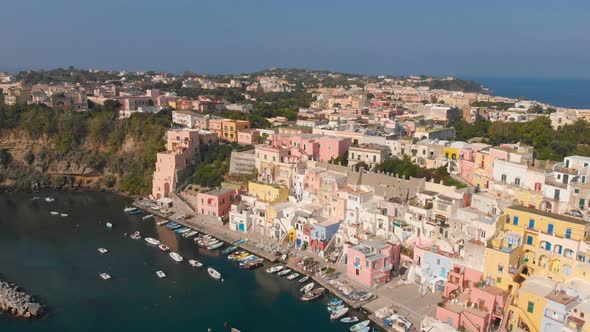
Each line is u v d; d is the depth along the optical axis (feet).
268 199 576.61
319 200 537.65
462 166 545.03
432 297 401.08
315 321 381.40
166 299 418.72
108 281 449.89
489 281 368.07
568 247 350.23
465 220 419.33
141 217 628.28
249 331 371.15
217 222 593.01
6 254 509.35
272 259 484.74
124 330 374.02
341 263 466.70
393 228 465.06
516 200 437.58
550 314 322.55
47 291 431.84
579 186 410.31
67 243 539.70
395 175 533.55
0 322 383.45
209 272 461.37
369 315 378.12
